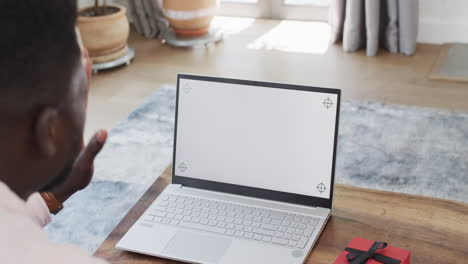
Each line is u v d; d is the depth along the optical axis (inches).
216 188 49.8
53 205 39.1
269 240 43.0
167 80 143.6
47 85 17.1
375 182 97.9
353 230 44.2
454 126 113.8
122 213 92.6
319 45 161.0
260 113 48.1
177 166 51.0
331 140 46.0
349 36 153.0
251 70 147.2
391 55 151.6
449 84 132.9
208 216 46.3
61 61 17.5
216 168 49.7
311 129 46.5
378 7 146.9
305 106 46.6
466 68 139.9
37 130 17.3
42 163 18.2
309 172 46.8
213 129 49.6
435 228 43.8
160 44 169.2
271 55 156.0
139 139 115.4
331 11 159.0
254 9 184.5
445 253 41.1
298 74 142.9
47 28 16.9
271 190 48.0
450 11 154.8
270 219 45.4
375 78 138.4
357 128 115.0
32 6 16.5
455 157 103.6
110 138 116.1
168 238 44.1
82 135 19.7
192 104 50.1
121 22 150.6
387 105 123.9
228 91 48.9
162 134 117.0
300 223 44.7
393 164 102.7
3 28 16.1
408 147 107.5
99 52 149.5
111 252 43.9
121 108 129.2
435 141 109.0
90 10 158.2
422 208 46.2
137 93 136.8
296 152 47.1
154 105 130.0
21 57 16.4
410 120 117.0
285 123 47.3
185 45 163.2
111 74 148.5
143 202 49.5
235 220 45.5
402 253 39.2
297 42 163.9
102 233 87.9
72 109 18.5
